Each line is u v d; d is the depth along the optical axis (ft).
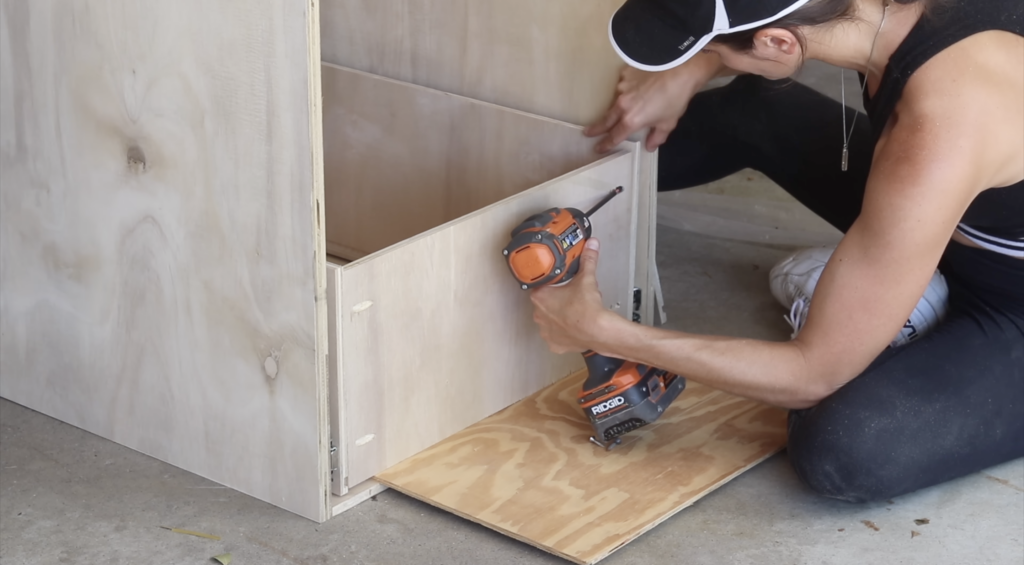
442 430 6.56
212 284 5.80
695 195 10.11
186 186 5.66
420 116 8.20
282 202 5.33
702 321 8.14
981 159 5.15
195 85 5.41
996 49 5.21
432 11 8.02
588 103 7.49
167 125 5.60
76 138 6.02
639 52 5.43
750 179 10.65
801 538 5.87
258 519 5.97
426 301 6.12
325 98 8.61
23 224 6.51
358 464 6.06
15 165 6.38
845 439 5.78
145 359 6.31
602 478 6.22
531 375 7.11
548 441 6.60
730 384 5.92
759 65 5.45
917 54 5.23
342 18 8.48
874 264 5.35
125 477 6.34
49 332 6.72
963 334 6.15
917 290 5.41
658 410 6.34
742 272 8.88
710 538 5.86
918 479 5.95
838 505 6.17
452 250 6.17
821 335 5.64
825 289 5.57
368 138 8.51
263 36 5.07
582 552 5.53
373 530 5.89
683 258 9.09
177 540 5.77
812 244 9.31
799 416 6.12
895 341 6.68
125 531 5.83
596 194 7.04
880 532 5.92
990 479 6.40
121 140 5.83
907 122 5.23
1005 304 6.22
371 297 5.75
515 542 5.81
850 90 13.00
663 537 5.86
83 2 5.67
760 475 6.45
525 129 7.70
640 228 7.63
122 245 6.09
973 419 5.93
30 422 6.89
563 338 6.33
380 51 8.41
